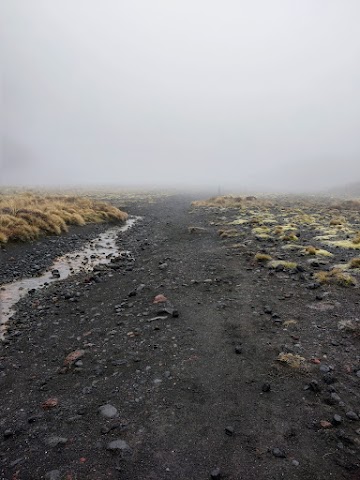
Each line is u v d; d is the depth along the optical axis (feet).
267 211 128.47
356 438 18.03
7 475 16.46
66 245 75.00
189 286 43.68
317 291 38.81
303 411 20.24
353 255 54.24
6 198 118.32
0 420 20.71
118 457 17.30
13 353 29.43
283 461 16.76
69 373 25.70
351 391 21.95
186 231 91.76
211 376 24.03
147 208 164.04
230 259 56.29
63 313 38.24
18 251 65.36
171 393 22.35
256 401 21.24
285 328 30.66
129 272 53.83
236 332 30.40
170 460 17.03
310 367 24.56
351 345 27.43
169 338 29.91
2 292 45.80
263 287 41.45
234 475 16.07
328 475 15.93
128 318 35.14
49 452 17.84
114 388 23.27
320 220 102.06
